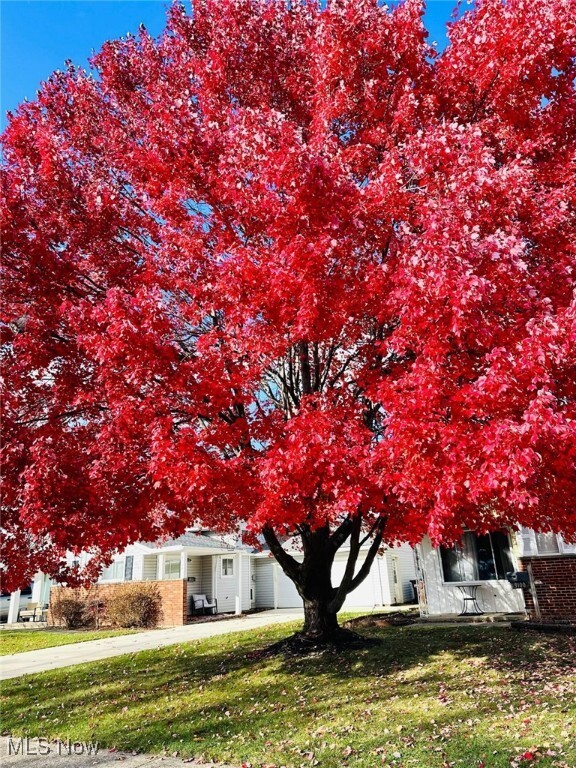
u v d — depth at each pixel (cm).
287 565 1075
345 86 698
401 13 709
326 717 667
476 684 753
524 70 609
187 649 1309
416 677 813
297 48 830
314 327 571
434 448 505
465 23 721
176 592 2073
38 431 647
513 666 839
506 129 663
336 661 941
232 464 588
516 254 473
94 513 608
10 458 601
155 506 695
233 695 816
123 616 2089
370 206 588
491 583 1482
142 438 608
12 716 828
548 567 1214
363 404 757
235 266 588
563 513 604
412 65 712
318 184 554
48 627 2297
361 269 604
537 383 472
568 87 664
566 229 588
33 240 654
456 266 466
